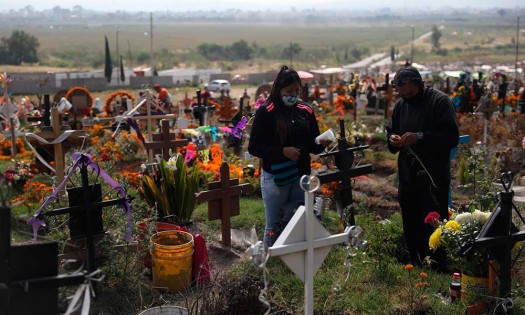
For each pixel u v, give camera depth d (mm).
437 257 7141
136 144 15703
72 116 19703
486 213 6168
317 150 6699
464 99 22047
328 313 5840
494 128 17500
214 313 5480
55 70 105625
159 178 8930
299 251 4742
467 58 125438
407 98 7211
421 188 7238
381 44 177750
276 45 167375
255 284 5648
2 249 3693
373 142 15922
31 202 10039
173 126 19688
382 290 6227
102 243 6418
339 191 8727
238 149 16203
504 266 5586
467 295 5961
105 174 6355
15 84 60531
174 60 129875
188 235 6715
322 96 34625
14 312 3836
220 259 7457
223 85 61281
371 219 7375
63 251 6406
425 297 5883
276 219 6777
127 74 84062
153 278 6488
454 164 13180
